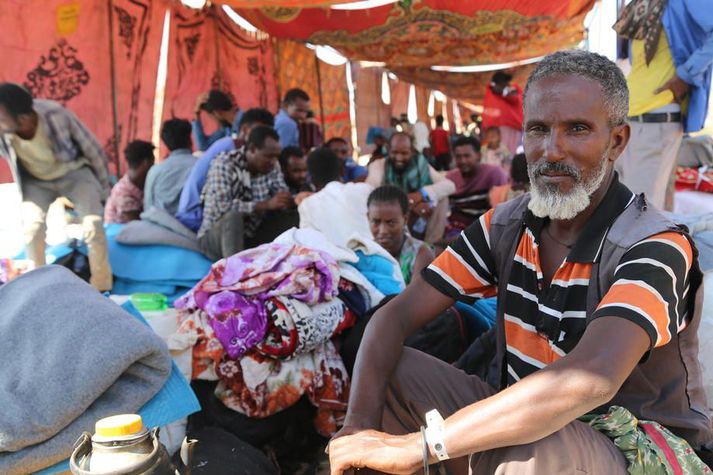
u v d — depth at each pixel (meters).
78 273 4.05
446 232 5.62
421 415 1.71
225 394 2.47
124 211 5.07
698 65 3.80
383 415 1.74
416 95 13.98
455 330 2.54
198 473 2.04
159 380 2.02
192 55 7.30
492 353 2.31
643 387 1.57
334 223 3.98
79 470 1.25
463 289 1.82
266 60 8.77
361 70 11.41
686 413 1.60
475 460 1.46
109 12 6.11
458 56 10.02
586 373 1.28
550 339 1.57
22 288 2.22
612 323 1.33
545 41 9.38
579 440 1.38
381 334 1.74
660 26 3.96
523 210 1.72
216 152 4.49
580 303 1.53
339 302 2.72
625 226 1.50
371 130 11.70
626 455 1.47
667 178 4.27
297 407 2.60
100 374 1.86
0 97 3.70
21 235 4.65
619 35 4.20
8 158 3.95
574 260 1.53
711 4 3.67
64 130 3.96
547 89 1.49
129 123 6.45
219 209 4.25
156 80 6.78
